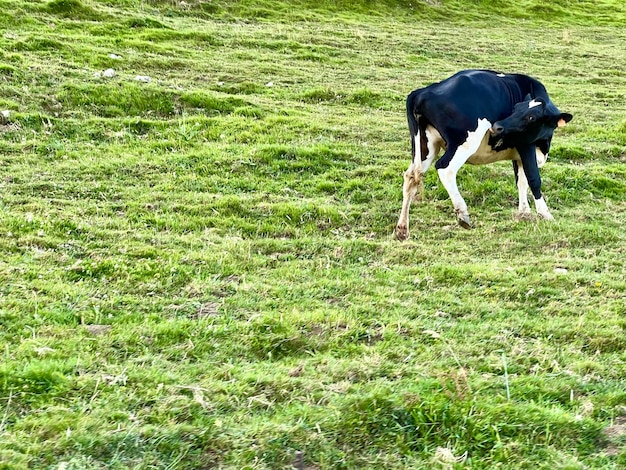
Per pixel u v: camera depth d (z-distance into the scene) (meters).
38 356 4.65
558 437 4.03
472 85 7.91
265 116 12.67
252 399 4.29
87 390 4.27
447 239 8.00
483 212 9.01
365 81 16.70
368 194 9.30
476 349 5.12
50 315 5.33
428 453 3.89
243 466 3.69
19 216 7.43
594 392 4.54
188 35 19.00
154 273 6.36
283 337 5.17
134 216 8.02
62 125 11.09
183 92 13.05
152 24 19.56
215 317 5.52
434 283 6.58
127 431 3.84
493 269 6.80
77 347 4.86
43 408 4.06
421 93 8.00
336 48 19.98
